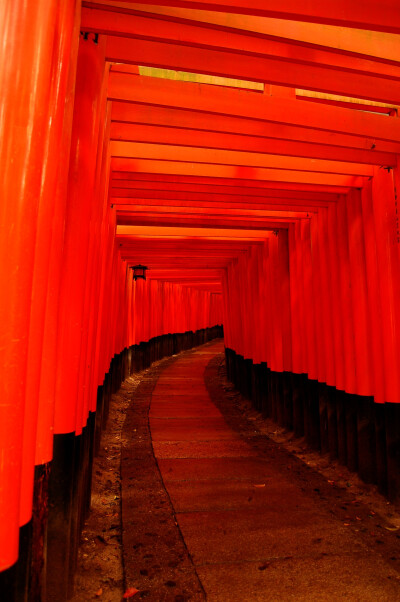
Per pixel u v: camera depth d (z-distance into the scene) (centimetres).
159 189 516
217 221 677
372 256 481
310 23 271
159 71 353
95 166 290
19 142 133
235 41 271
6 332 128
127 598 274
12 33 136
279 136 381
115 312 858
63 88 182
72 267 249
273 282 743
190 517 397
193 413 831
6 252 129
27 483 154
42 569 204
